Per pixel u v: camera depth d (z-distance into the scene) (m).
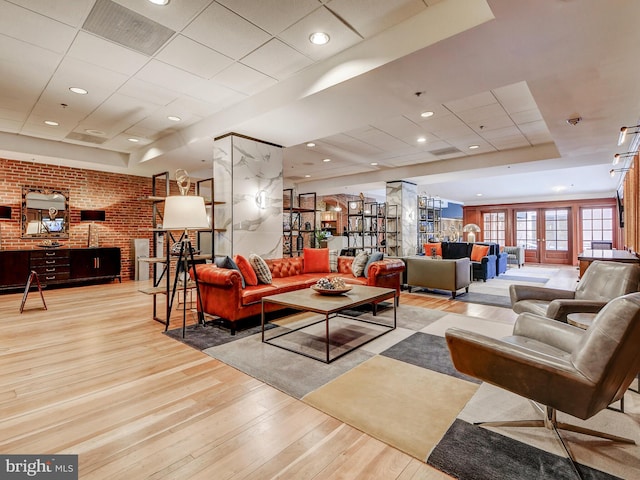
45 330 3.62
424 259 5.77
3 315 4.28
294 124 4.28
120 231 7.51
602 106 3.70
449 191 12.31
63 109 4.44
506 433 1.77
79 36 2.83
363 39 2.92
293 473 1.50
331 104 3.64
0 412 2.00
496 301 5.19
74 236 6.89
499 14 2.18
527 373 1.54
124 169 7.03
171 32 2.79
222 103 4.28
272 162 5.14
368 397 2.17
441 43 2.50
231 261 3.80
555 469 1.50
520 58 2.71
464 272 5.76
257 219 4.92
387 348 3.05
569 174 9.97
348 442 1.71
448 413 1.97
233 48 3.04
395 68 2.86
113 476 1.48
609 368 1.37
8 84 3.72
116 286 6.67
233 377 2.47
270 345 3.14
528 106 4.42
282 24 2.69
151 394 2.22
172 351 2.99
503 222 13.21
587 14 2.16
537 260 12.48
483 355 1.67
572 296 2.93
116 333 3.52
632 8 2.10
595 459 1.57
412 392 2.23
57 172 6.69
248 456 1.61
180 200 3.46
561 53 2.63
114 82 3.68
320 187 9.96
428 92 3.34
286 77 3.60
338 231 11.84
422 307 4.77
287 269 4.94
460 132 5.50
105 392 2.25
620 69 2.88
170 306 3.61
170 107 4.40
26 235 6.33
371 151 6.70
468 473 1.48
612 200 10.98
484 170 7.25
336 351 2.98
